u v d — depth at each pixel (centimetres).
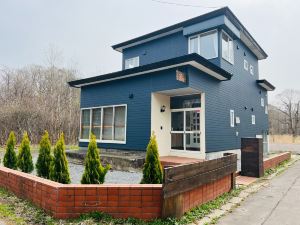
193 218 451
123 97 1210
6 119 2211
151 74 1095
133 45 1638
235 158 688
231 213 501
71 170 938
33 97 3141
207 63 991
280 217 480
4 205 482
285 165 1246
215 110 1161
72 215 412
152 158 518
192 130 1097
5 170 598
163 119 1137
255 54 1794
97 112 1343
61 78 3562
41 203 452
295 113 5919
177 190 429
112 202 418
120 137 1208
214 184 574
